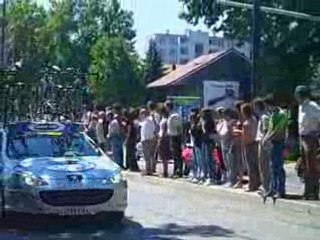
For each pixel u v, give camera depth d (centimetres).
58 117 2419
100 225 1305
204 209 1534
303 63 3841
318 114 1533
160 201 1669
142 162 2508
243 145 1686
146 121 2164
